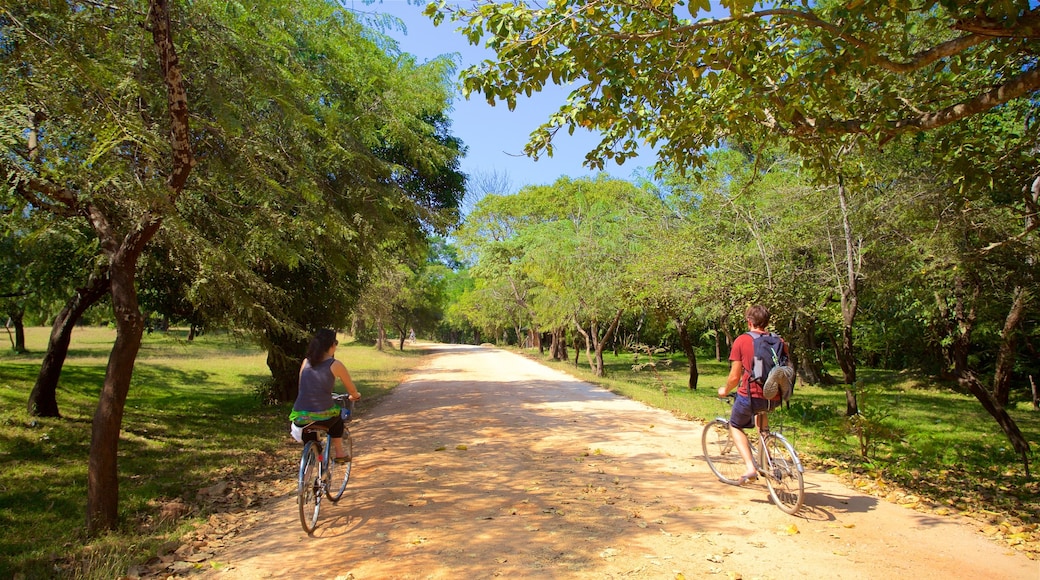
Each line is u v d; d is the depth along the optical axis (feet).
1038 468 32.40
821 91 22.34
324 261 42.39
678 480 22.36
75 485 24.54
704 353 157.69
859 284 44.70
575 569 14.02
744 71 19.54
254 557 15.78
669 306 58.13
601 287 71.87
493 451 28.45
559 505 19.16
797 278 46.62
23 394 44.19
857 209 39.88
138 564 15.62
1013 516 19.21
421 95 42.63
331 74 36.32
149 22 22.38
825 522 17.39
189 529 18.76
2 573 15.35
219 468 28.30
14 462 27.09
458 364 107.96
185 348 118.93
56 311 52.03
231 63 27.71
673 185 54.19
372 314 115.03
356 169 39.78
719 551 15.08
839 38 17.83
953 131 24.14
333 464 20.44
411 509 19.22
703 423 36.52
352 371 90.53
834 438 32.71
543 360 121.70
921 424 49.75
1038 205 27.09
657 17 19.61
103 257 27.96
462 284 201.46
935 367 83.51
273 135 31.58
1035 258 31.50
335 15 34.83
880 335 62.34
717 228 52.80
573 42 18.11
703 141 24.12
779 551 15.12
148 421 40.29
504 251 126.62
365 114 38.27
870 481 22.84
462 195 59.72
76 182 20.66
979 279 32.68
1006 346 36.83
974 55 23.89
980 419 52.85
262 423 43.37
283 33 30.25
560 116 21.61
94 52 24.43
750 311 19.95
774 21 19.99
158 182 19.77
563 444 29.91
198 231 28.73
